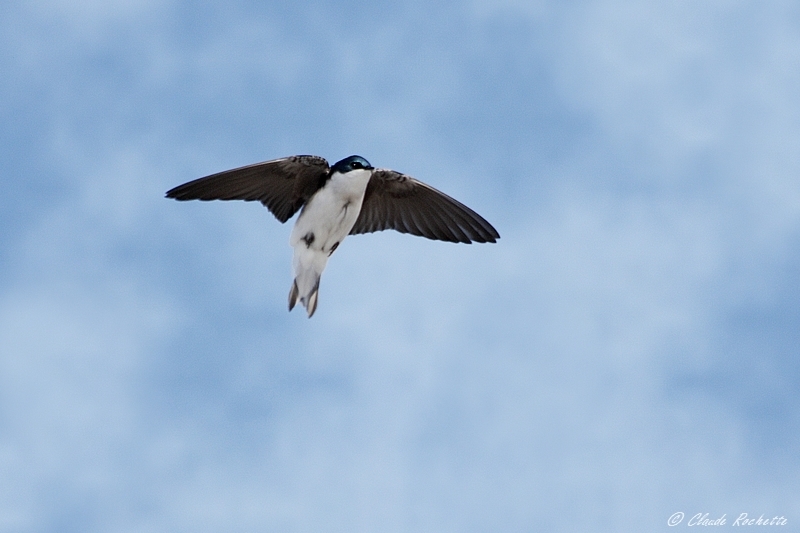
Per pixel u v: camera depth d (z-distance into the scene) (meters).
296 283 13.67
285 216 13.94
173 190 13.34
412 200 14.45
